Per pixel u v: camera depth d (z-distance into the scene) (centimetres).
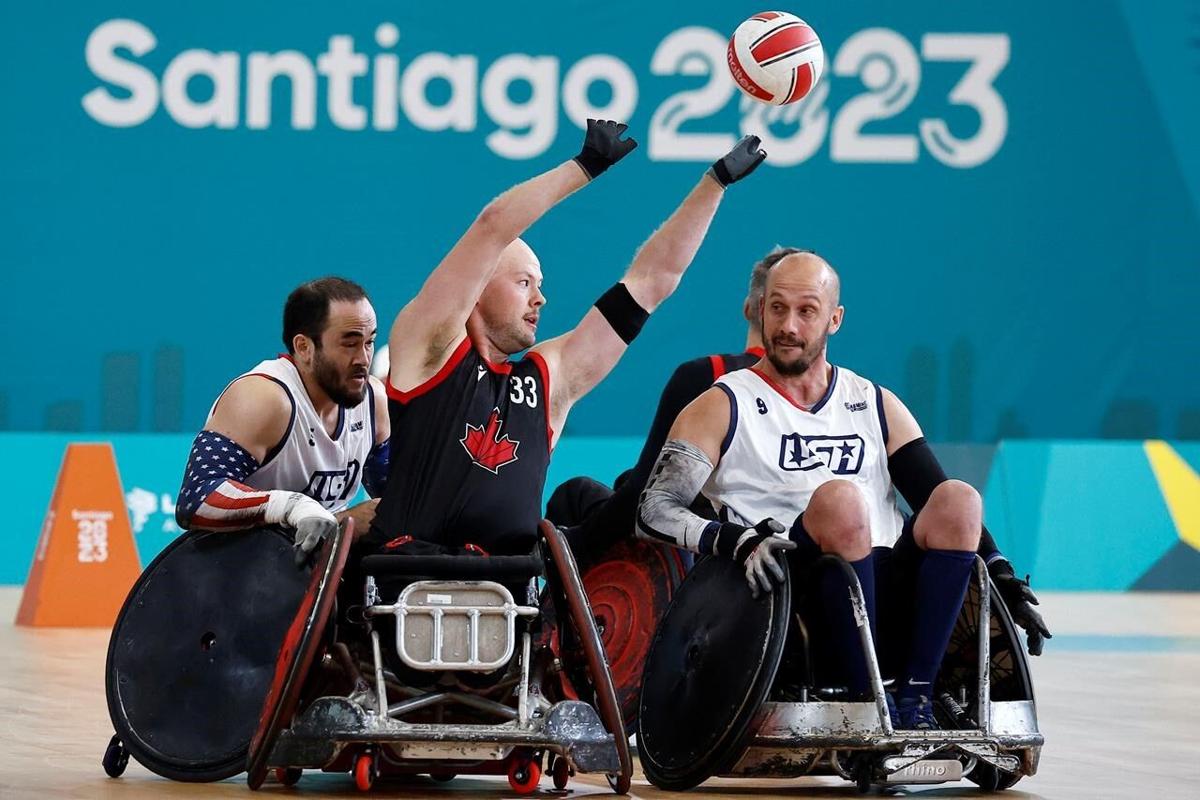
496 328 1524
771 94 1670
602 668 1402
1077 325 4600
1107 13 4597
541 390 1523
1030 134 4594
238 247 4403
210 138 4391
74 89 4356
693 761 1467
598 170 1491
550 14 4481
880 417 1617
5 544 3984
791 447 1593
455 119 4469
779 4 4525
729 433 1587
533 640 1460
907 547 1509
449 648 1379
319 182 4428
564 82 4488
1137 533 4303
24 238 4341
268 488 1667
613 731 1402
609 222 4462
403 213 4456
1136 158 4609
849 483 1477
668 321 4450
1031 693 1525
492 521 1461
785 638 1441
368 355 1661
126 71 4369
